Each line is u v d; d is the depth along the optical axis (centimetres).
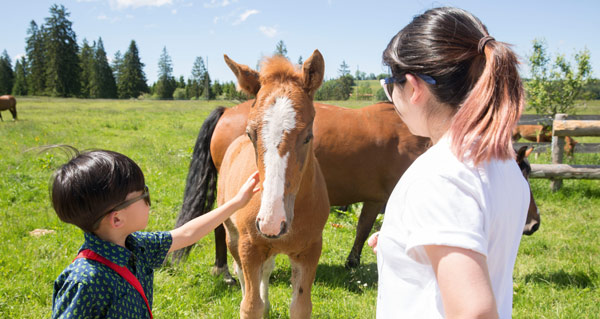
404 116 122
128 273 154
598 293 384
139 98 8075
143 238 179
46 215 564
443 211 88
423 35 109
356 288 407
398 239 101
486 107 96
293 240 269
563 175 705
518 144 993
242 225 271
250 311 273
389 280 107
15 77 8531
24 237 486
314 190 272
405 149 441
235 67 267
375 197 459
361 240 456
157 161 937
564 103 1288
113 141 1320
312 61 246
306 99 248
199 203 440
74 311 139
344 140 443
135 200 154
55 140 1270
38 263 411
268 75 255
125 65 8688
